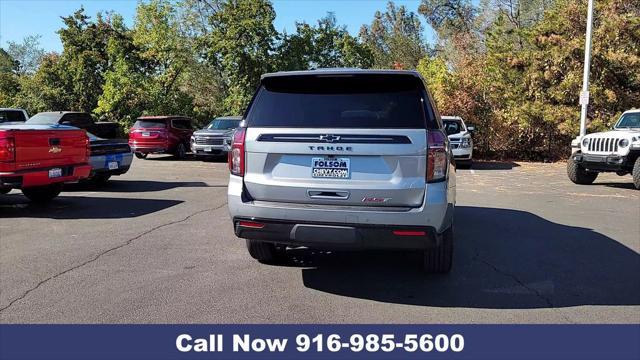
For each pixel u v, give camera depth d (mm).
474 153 22672
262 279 5289
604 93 19391
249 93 27359
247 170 4762
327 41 30000
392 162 4438
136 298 4719
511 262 5930
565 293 4910
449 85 22516
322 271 5578
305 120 4684
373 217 4410
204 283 5145
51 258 5984
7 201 10062
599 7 20500
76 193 11219
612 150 12609
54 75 31047
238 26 26500
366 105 4648
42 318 4281
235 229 4852
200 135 19672
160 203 9898
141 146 20266
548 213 9125
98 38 31000
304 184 4570
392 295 4855
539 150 21906
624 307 4566
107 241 6801
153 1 29453
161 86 29297
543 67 20750
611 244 6801
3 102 31188
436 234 4492
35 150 8516
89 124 20016
